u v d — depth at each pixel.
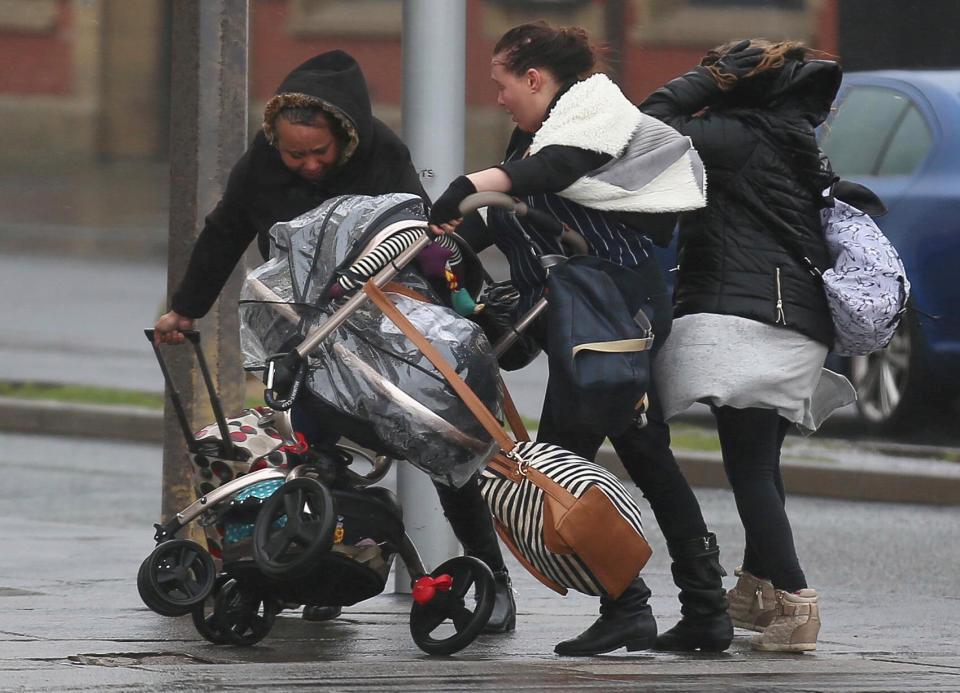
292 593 19.61
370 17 131.00
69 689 16.61
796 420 20.86
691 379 20.47
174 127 23.86
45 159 144.62
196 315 20.86
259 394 49.91
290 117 19.33
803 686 18.09
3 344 63.38
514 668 18.67
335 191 20.08
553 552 18.92
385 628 21.81
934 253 40.81
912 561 30.88
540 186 18.91
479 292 20.33
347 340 18.92
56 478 41.53
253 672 17.77
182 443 23.80
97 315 72.19
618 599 20.08
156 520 35.28
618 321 19.17
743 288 20.61
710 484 41.31
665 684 17.94
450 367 18.83
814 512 37.44
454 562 19.70
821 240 21.11
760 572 22.72
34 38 144.62
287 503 18.77
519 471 19.00
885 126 42.91
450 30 24.56
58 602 23.25
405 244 18.80
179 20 23.80
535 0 122.44
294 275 19.03
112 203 125.69
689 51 120.44
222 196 22.84
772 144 20.77
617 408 19.06
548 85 19.73
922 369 41.75
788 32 110.81
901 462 40.66
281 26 132.62
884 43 97.50
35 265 91.19
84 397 51.94
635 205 19.33
